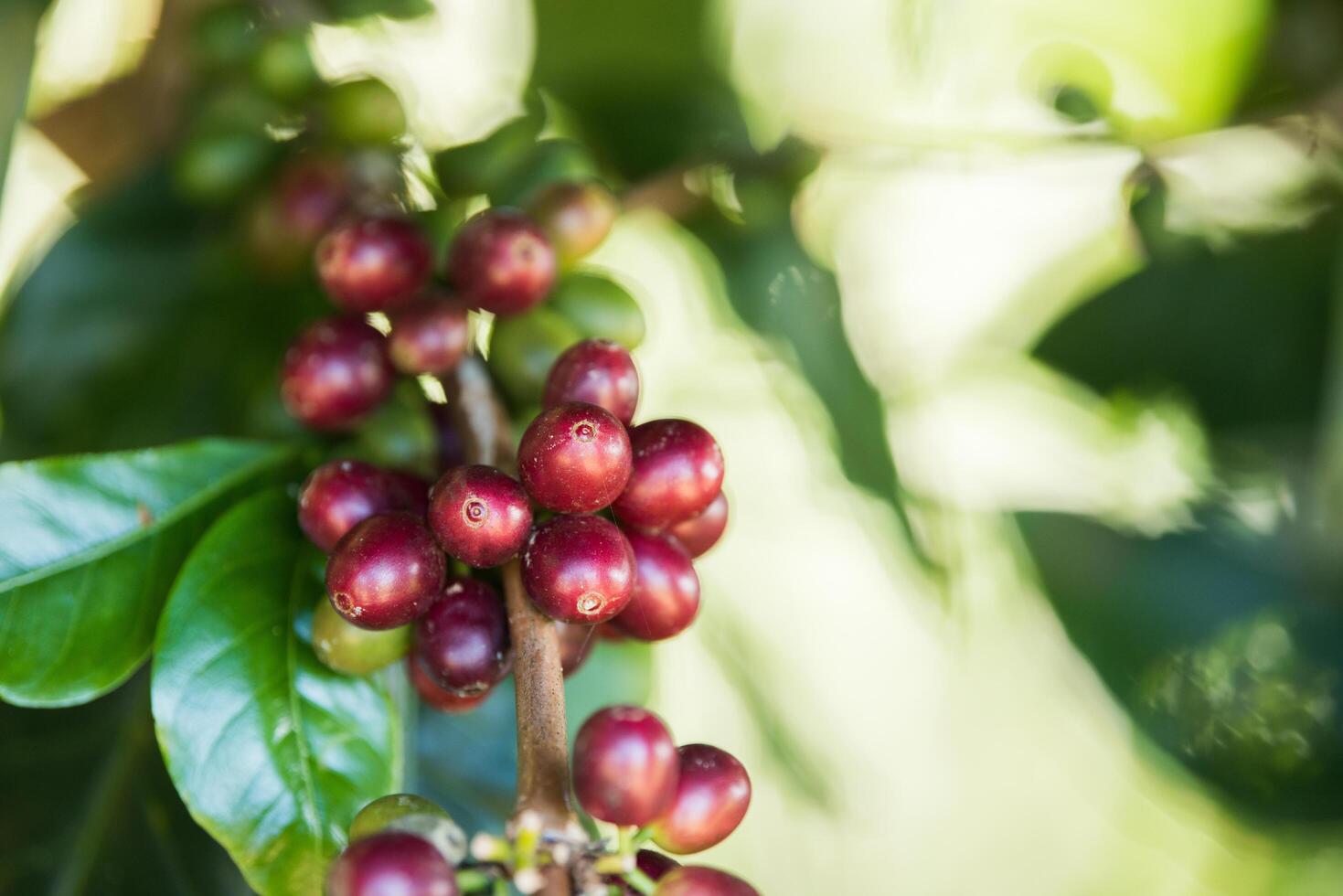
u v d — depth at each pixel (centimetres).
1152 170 59
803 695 72
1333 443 62
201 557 46
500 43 66
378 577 42
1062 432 73
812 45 67
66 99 59
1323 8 60
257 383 56
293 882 44
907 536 60
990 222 76
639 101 62
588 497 41
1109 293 67
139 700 51
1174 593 66
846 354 60
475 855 39
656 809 40
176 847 49
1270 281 64
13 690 45
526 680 41
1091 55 57
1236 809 64
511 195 52
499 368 48
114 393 56
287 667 45
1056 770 89
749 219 60
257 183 54
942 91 65
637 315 50
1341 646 64
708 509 45
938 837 97
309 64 53
